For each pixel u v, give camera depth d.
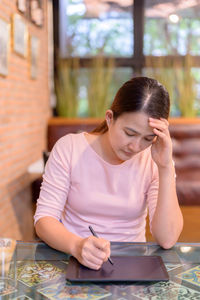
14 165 3.10
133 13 4.68
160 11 4.67
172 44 4.64
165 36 4.68
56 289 0.86
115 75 4.76
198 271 0.97
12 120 3.02
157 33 4.71
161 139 1.17
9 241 0.93
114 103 1.17
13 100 3.04
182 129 4.10
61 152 1.32
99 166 1.30
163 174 1.22
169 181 1.22
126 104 1.10
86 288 0.87
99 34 4.72
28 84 3.54
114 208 1.31
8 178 2.94
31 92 3.67
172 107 4.50
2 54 2.69
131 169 1.31
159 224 1.16
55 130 4.28
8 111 2.91
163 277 0.91
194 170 4.07
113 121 1.17
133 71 4.75
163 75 4.43
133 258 1.04
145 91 1.10
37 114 3.94
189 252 1.11
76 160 1.30
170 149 1.20
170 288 0.87
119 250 1.11
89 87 4.45
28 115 3.55
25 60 3.42
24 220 3.45
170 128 4.10
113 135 1.16
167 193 1.20
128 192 1.31
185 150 4.09
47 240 1.14
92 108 4.44
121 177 1.30
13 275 0.92
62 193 1.29
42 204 1.26
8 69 2.87
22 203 3.38
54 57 4.73
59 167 1.30
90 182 1.31
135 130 1.10
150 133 1.12
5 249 0.91
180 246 1.16
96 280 0.90
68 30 4.73
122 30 4.73
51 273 0.95
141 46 4.71
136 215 1.35
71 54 4.69
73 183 1.31
